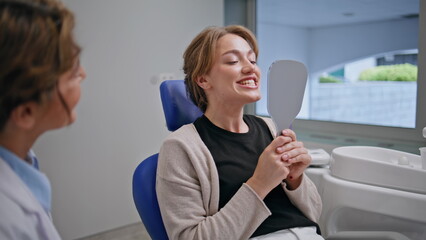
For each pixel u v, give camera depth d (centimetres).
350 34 189
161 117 223
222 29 86
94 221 203
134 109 210
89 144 196
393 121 174
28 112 41
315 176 113
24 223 40
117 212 212
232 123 89
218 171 83
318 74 209
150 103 217
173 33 221
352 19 187
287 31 219
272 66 76
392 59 172
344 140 184
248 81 83
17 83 37
